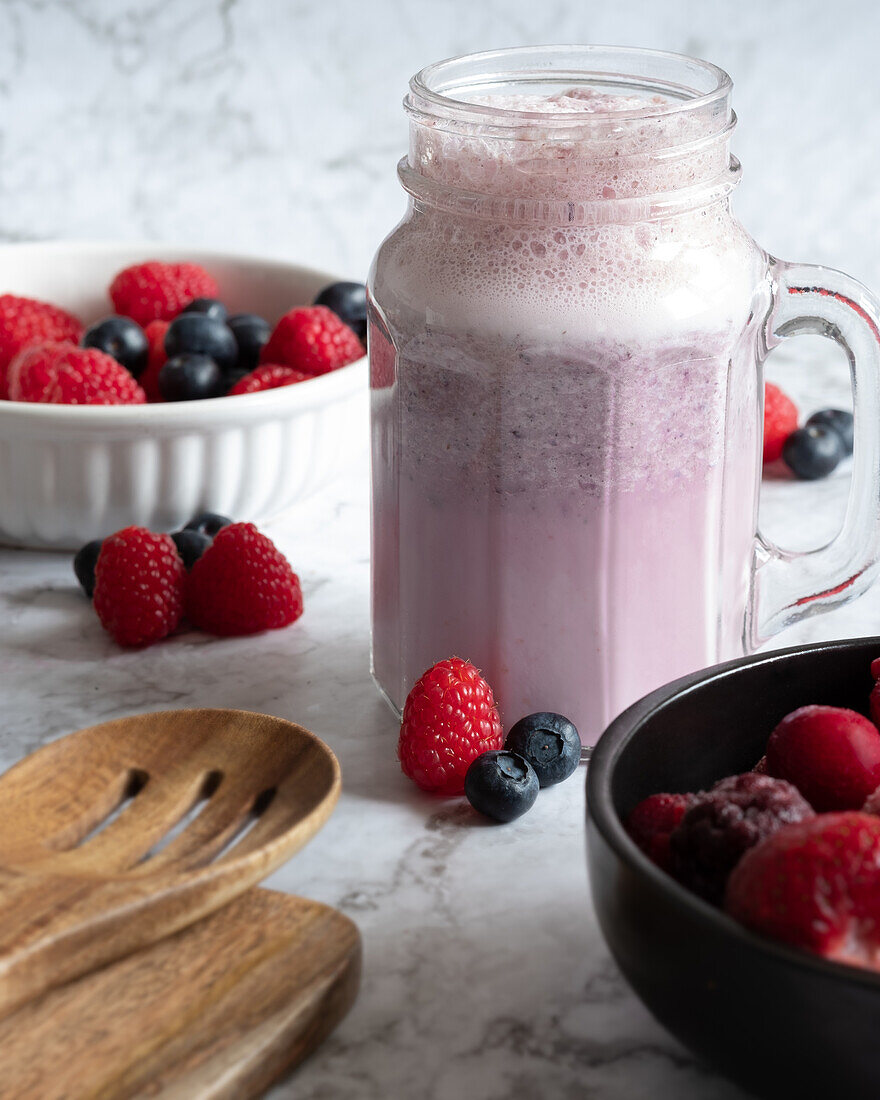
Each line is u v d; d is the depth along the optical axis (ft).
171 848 1.48
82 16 2.35
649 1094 1.39
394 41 2.38
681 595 1.63
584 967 1.48
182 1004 1.40
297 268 2.21
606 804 1.38
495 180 1.57
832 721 1.47
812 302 1.67
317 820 1.47
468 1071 1.41
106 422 1.87
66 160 2.43
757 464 1.69
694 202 1.58
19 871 1.44
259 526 2.04
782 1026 1.29
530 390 1.57
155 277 2.18
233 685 1.76
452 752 1.61
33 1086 1.36
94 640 1.83
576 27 2.37
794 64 2.41
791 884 1.31
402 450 1.64
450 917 1.51
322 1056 1.42
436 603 1.65
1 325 2.10
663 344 1.56
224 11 2.36
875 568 1.74
